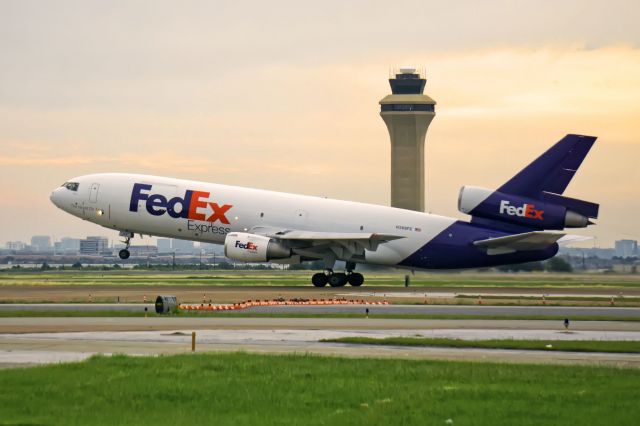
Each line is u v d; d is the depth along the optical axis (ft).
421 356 354.13
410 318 515.50
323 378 293.64
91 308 561.84
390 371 306.35
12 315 508.12
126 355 335.26
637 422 234.99
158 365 311.68
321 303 615.57
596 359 350.43
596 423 233.96
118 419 236.43
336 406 255.29
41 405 250.78
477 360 342.03
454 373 302.86
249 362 320.09
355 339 399.03
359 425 231.91
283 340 400.06
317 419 238.48
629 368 317.42
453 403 257.34
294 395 267.80
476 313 559.79
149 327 449.48
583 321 510.99
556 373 304.50
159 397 263.70
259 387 278.26
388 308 586.45
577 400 260.83
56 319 488.85
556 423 233.96
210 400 260.83
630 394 269.23
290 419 238.48
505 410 248.32
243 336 412.77
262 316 514.68
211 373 299.17
